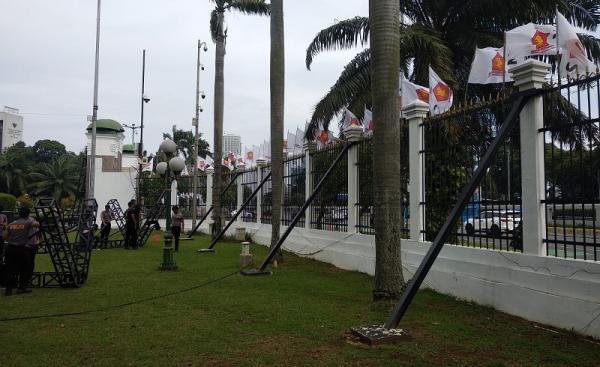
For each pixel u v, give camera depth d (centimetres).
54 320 617
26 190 4872
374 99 707
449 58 1289
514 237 657
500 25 1398
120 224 2108
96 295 777
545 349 492
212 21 1967
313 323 595
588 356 469
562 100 616
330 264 1149
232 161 2514
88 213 1078
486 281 686
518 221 654
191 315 639
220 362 454
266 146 2048
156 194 2662
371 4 719
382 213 695
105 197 2677
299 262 1186
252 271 980
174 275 980
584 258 557
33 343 515
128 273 1009
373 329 540
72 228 1469
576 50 691
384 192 695
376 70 705
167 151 1265
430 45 1295
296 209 1412
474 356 471
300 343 514
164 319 618
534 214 618
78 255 930
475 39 1384
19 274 795
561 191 595
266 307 683
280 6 1219
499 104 694
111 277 958
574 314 550
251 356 471
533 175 623
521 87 655
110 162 2756
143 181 2731
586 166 570
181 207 2488
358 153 1078
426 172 856
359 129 1089
